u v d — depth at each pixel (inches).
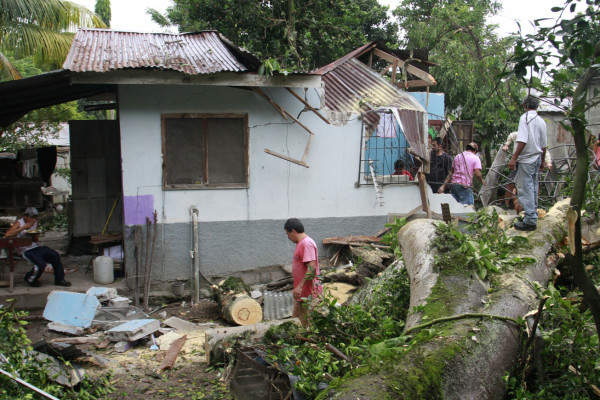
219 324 286.4
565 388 138.7
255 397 149.3
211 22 547.2
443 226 181.8
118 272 337.1
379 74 398.3
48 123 593.3
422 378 107.9
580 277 111.7
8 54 732.7
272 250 338.6
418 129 349.7
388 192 357.1
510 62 113.5
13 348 172.2
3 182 489.4
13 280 312.3
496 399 124.2
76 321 273.7
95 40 340.8
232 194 329.7
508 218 276.1
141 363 229.8
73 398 179.8
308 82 306.2
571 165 392.5
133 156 312.7
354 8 571.2
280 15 531.8
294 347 153.3
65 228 549.6
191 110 317.7
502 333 135.3
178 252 323.6
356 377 108.7
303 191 341.7
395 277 198.2
